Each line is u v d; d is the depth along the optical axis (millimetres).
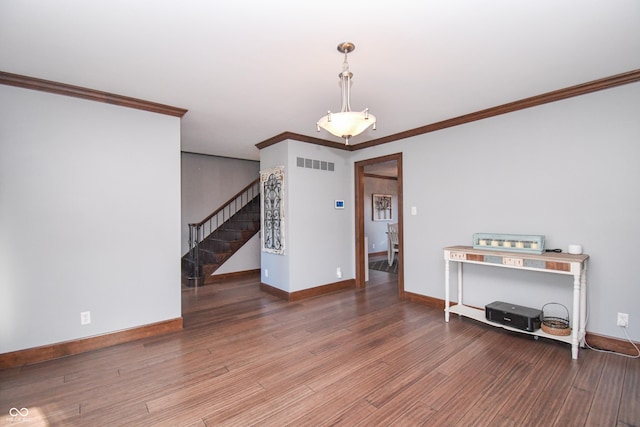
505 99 3195
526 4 1734
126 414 1933
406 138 4422
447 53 2270
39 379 2338
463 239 3795
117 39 2045
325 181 4902
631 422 1812
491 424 1815
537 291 3205
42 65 2389
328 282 4914
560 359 2588
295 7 1738
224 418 1887
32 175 2639
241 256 6223
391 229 7449
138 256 3145
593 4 1734
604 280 2785
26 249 2605
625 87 2670
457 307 3678
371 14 1812
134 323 3111
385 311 3926
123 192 3070
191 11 1760
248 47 2164
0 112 2523
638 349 2602
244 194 7207
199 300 4523
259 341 3027
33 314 2627
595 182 2834
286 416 1903
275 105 3305
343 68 2389
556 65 2469
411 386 2215
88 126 2895
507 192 3402
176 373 2422
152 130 3258
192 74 2570
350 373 2400
